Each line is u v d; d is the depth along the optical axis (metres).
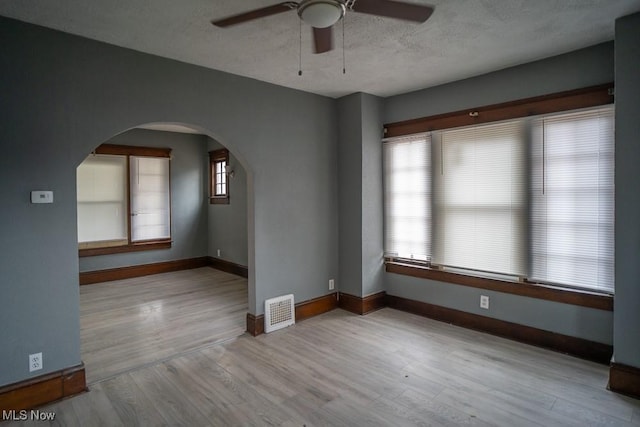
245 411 2.39
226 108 3.43
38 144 2.47
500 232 3.47
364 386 2.67
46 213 2.51
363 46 2.85
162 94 3.03
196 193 7.08
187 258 6.98
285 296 3.89
